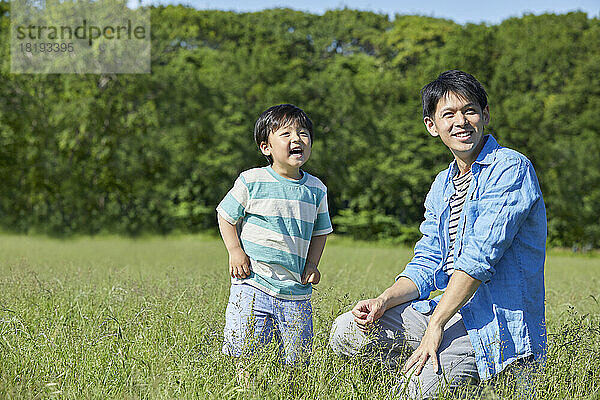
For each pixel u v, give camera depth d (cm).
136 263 984
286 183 371
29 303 476
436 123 336
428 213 378
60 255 1130
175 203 2770
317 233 390
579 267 1359
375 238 2766
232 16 3278
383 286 659
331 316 408
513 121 2673
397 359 341
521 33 2917
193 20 3181
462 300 311
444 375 305
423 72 2858
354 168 2762
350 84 2806
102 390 294
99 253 1273
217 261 1051
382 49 3353
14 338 364
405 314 341
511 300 320
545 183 2691
